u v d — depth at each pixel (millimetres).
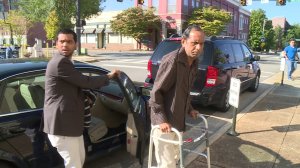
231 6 58031
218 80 7016
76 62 4484
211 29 40406
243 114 7469
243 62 8758
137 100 4242
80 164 3398
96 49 50188
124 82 3863
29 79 3752
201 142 5492
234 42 8461
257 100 9031
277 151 5219
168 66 2982
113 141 4516
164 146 3238
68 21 29250
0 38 45688
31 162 3521
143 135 3814
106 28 52094
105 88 4910
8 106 3438
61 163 3773
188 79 3109
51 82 3100
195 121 6875
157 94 3047
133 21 42094
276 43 84062
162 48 7312
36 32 51844
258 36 70938
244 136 5883
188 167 4551
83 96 3355
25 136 3459
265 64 24859
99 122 4340
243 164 4719
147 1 44344
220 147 5324
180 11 41281
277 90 10906
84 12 30172
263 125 6578
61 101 3125
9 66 3799
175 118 3133
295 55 13781
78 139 3320
